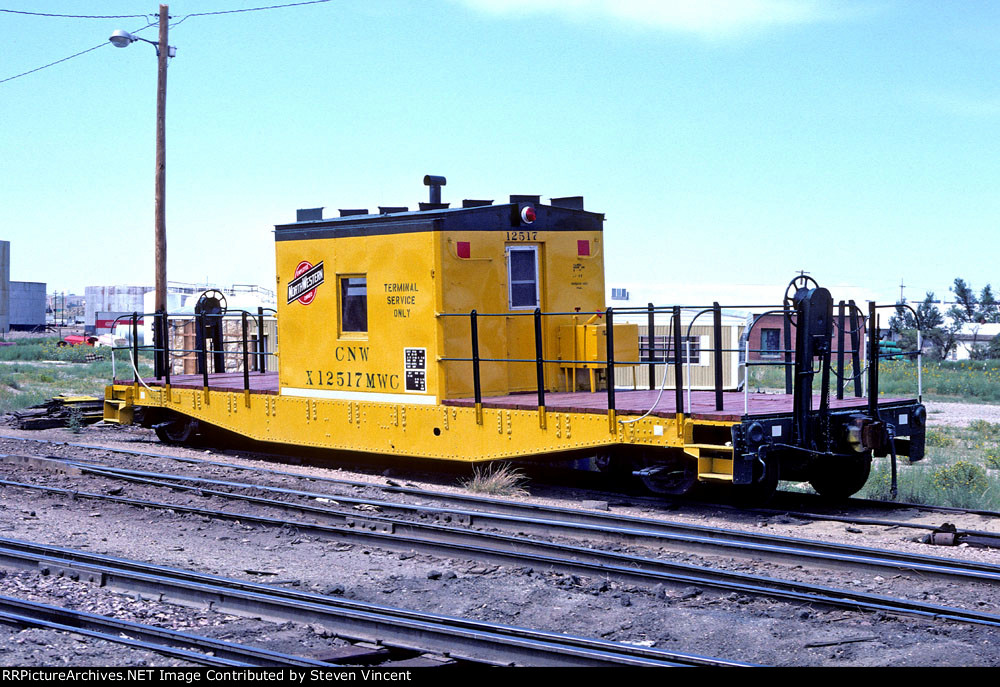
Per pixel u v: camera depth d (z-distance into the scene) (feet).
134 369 54.24
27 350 186.19
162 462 46.32
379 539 29.50
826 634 20.89
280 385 46.47
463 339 40.50
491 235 41.24
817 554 26.45
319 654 19.26
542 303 43.27
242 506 35.70
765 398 40.63
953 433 71.00
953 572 24.66
